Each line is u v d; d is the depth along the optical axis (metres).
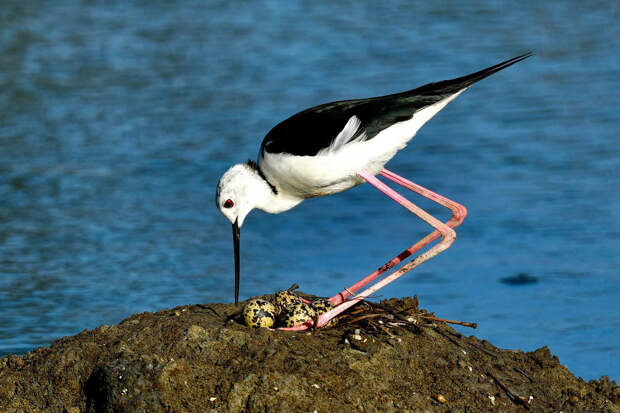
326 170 9.29
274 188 9.83
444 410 7.58
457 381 7.92
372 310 8.63
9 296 11.58
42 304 11.34
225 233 14.30
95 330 8.43
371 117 9.15
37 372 7.86
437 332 8.64
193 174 16.75
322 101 20.17
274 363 7.52
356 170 9.38
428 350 8.21
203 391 7.37
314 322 8.31
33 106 20.64
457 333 8.83
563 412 7.95
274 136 9.48
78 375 7.75
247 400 7.25
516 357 8.70
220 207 9.84
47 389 7.74
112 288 11.86
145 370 7.43
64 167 17.11
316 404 7.26
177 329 8.05
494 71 9.41
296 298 8.55
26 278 12.23
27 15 29.27
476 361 8.36
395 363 7.88
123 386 7.32
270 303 8.39
